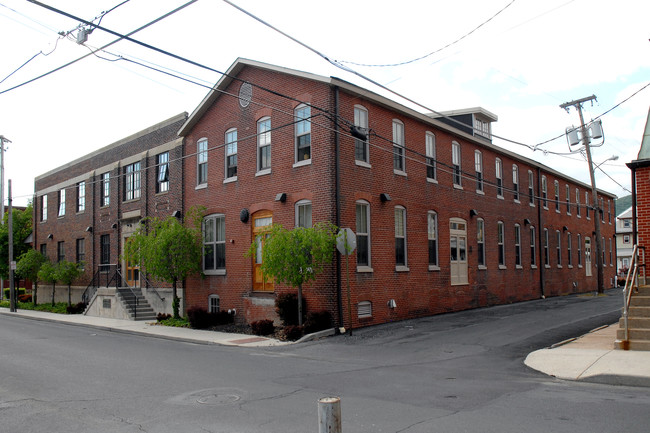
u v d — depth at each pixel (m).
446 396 8.43
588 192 41.25
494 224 27.25
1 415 7.80
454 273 23.53
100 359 13.09
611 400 8.02
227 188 21.20
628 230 72.06
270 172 19.39
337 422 4.22
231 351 14.54
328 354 13.49
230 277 20.73
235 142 20.91
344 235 16.16
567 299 30.39
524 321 18.77
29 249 35.06
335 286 17.23
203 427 6.92
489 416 7.14
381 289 19.14
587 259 39.75
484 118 29.59
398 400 8.19
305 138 18.47
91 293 30.00
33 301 35.28
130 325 21.56
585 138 31.33
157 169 25.56
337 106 17.88
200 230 21.83
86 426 7.15
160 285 24.50
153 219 22.38
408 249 20.73
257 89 20.25
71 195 33.38
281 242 16.06
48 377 10.73
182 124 24.19
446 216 23.34
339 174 17.61
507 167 29.28
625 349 11.71
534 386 9.15
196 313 19.92
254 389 9.23
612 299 29.47
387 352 13.48
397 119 20.94
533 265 30.94
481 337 15.29
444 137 23.83
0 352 14.48
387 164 20.11
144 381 10.17
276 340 16.34
